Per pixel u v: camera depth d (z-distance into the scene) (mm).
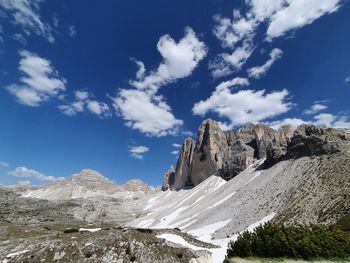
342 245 34375
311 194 95188
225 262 36719
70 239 60438
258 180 145625
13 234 77688
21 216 180750
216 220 126875
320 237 35406
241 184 165625
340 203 79812
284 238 35438
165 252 54781
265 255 35500
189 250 56781
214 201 168375
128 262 51656
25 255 55844
